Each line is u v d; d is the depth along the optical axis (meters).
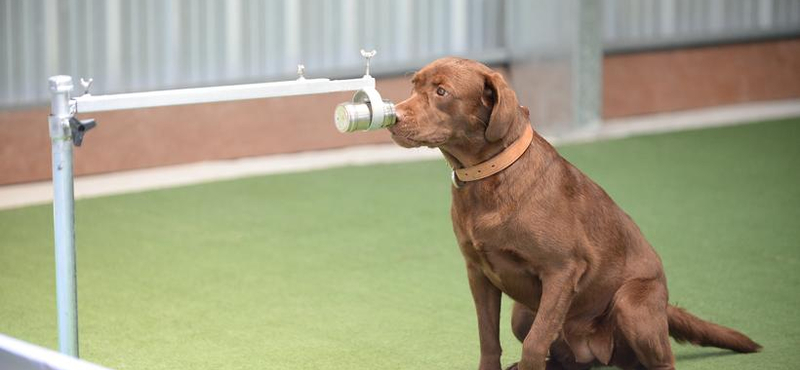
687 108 15.85
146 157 12.39
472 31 14.50
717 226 9.99
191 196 11.09
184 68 12.62
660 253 9.11
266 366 6.59
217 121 12.74
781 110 15.91
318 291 8.09
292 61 13.23
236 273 8.55
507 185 5.55
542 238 5.56
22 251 9.13
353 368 6.55
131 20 12.21
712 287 8.16
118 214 10.38
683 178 11.94
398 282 8.32
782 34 16.33
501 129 5.37
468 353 6.82
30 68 11.77
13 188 11.63
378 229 9.88
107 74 12.18
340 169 12.37
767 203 10.84
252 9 12.89
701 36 15.72
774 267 8.68
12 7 11.57
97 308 7.70
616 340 5.95
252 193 11.23
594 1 14.12
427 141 5.39
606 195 6.03
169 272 8.58
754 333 7.14
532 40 14.44
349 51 13.60
